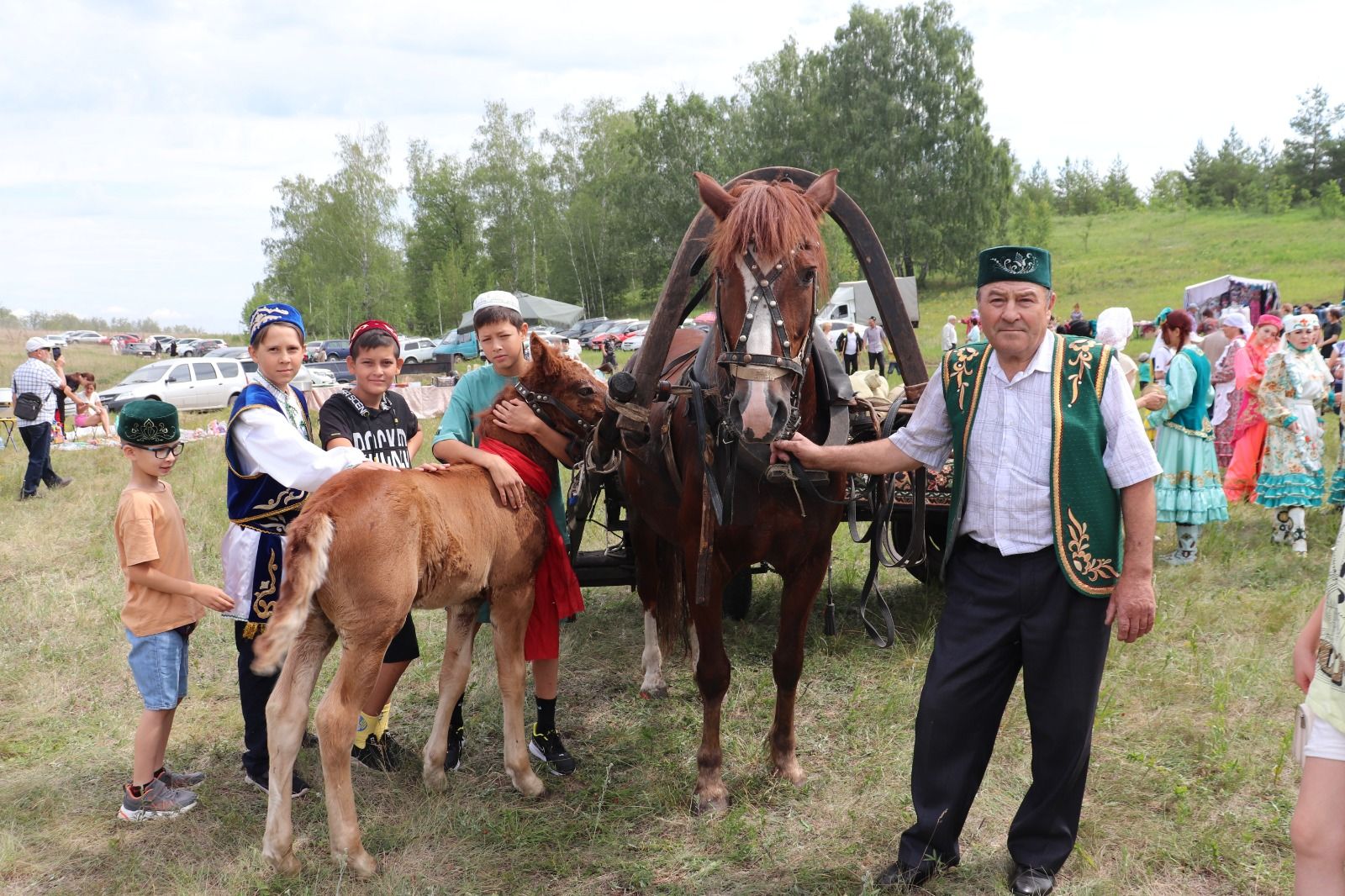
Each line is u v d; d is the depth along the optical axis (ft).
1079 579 8.69
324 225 182.91
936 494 16.01
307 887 10.05
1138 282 140.05
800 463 10.26
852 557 21.88
